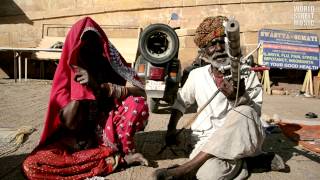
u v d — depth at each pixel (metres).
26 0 11.35
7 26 11.45
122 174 3.17
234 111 2.91
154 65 6.28
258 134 2.96
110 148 3.22
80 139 3.22
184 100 3.41
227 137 2.86
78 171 3.01
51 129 3.13
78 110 3.07
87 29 3.05
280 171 3.35
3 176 3.09
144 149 3.92
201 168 2.91
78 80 3.03
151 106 6.29
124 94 3.24
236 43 2.28
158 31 6.22
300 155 3.92
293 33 10.03
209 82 3.21
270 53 9.90
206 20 2.92
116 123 3.25
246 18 10.43
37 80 10.61
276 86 10.38
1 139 4.15
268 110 6.87
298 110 6.98
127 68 3.37
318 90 9.71
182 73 7.21
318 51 10.05
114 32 10.96
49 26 11.27
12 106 6.38
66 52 3.07
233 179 3.03
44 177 2.85
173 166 2.90
